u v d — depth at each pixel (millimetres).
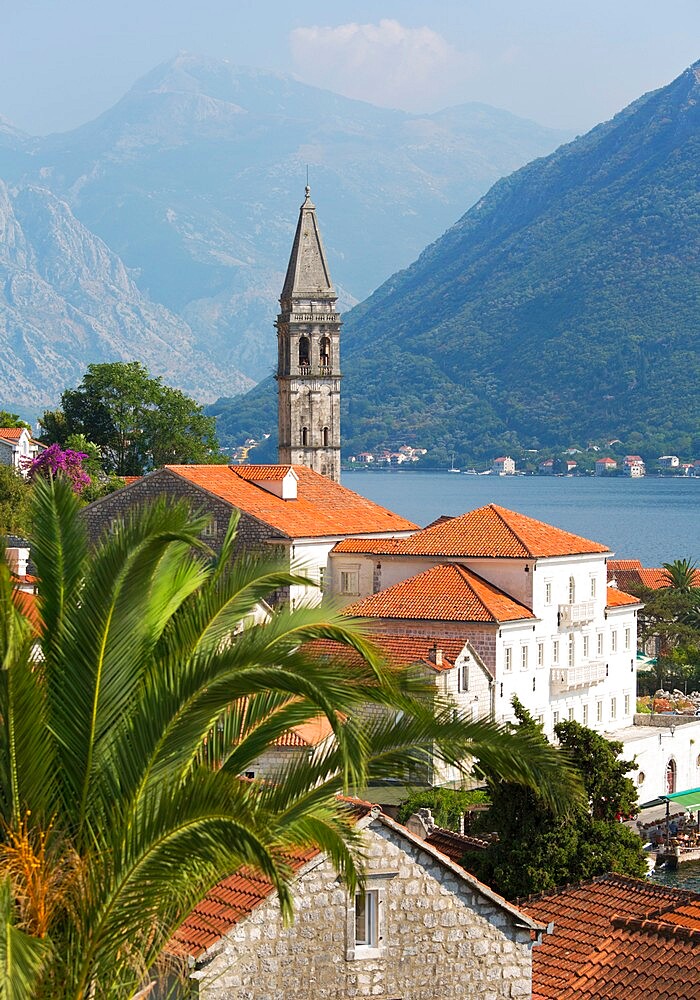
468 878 38250
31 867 26750
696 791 119938
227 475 135250
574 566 124375
